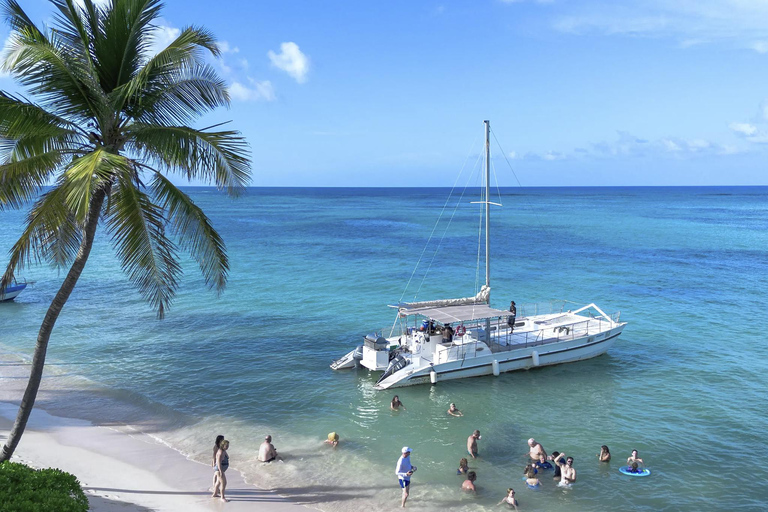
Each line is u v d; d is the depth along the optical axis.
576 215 141.75
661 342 31.36
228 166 12.36
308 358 28.33
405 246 76.62
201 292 44.78
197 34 11.81
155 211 12.52
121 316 36.56
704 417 21.30
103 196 11.93
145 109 12.62
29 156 11.95
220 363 27.31
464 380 25.61
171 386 24.19
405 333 28.20
